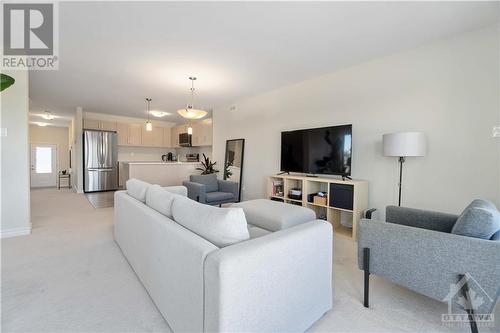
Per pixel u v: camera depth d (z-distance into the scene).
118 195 2.55
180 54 2.90
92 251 2.47
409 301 1.71
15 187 2.94
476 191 2.33
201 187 3.84
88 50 2.81
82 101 5.27
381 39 2.53
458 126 2.43
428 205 2.63
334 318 1.52
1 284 1.84
